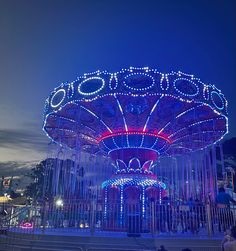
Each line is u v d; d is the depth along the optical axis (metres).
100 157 20.56
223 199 13.60
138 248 10.39
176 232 12.17
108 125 16.42
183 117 16.39
